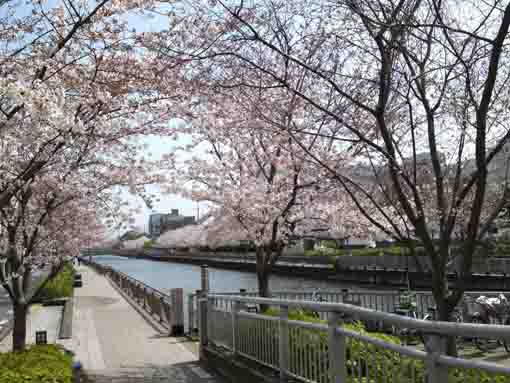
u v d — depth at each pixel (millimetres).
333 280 46281
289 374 6027
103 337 13508
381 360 4203
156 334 13781
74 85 7504
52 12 7188
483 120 5527
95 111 7727
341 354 4723
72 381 6719
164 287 40031
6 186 7145
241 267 66250
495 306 10570
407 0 6027
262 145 11383
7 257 10344
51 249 11719
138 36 7293
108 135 8438
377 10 6453
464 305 11000
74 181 9438
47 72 7055
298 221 12711
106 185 10750
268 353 6820
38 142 6047
